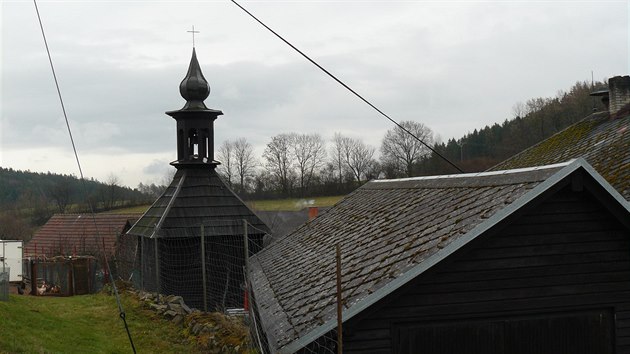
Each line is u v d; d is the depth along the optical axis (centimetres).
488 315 929
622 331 970
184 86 2658
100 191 7694
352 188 8112
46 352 1650
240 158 8575
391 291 859
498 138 7356
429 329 919
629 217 948
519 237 935
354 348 890
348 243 1222
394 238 1048
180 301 2353
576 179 903
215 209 2539
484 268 925
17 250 3466
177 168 2717
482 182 1062
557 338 957
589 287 958
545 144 1972
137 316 2278
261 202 7562
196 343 1958
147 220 2608
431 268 891
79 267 3003
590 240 958
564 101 7000
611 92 1841
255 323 1288
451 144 7725
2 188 8988
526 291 938
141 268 2653
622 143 1510
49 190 8456
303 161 8500
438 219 1011
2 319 1903
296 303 1010
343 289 920
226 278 2488
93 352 1812
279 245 1830
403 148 7806
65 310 2383
